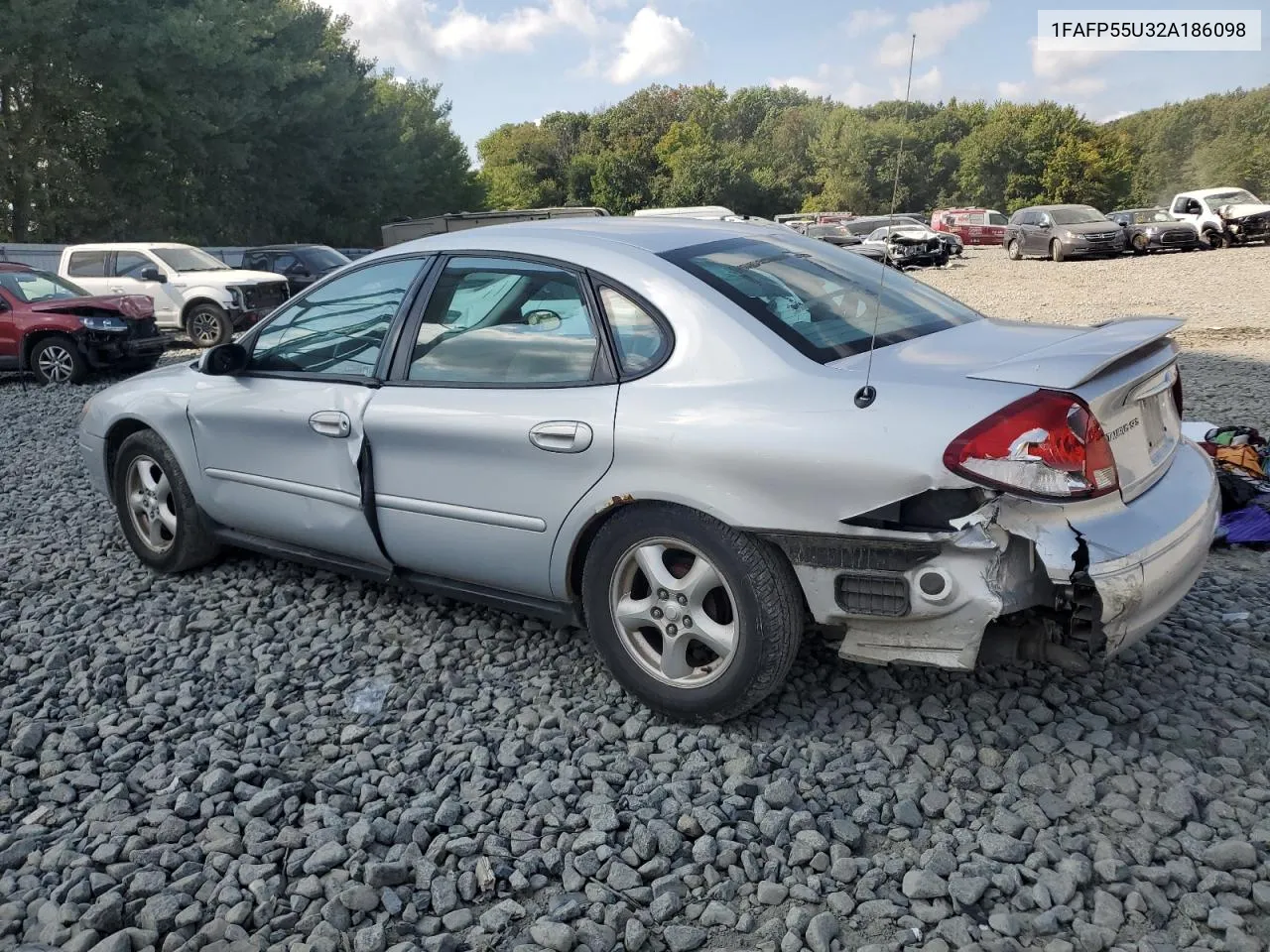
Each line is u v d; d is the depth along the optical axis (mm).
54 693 3887
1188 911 2439
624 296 3434
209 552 4988
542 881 2672
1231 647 3752
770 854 2707
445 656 4016
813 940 2383
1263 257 25766
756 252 3732
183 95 29656
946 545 2855
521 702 3643
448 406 3721
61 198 30297
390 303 4055
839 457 2910
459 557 3822
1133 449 3100
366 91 40594
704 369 3221
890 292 3750
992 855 2650
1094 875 2580
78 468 7820
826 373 3086
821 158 74562
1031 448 2746
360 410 3980
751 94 115875
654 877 2678
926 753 3109
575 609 3660
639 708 3535
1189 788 2865
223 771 3178
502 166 106500
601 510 3359
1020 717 3281
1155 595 2879
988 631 3080
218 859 2785
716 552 3141
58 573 5223
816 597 3059
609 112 112688
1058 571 2758
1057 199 68000
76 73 27609
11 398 12039
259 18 30656
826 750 3180
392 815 2992
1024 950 2359
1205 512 3188
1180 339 12367
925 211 66688
